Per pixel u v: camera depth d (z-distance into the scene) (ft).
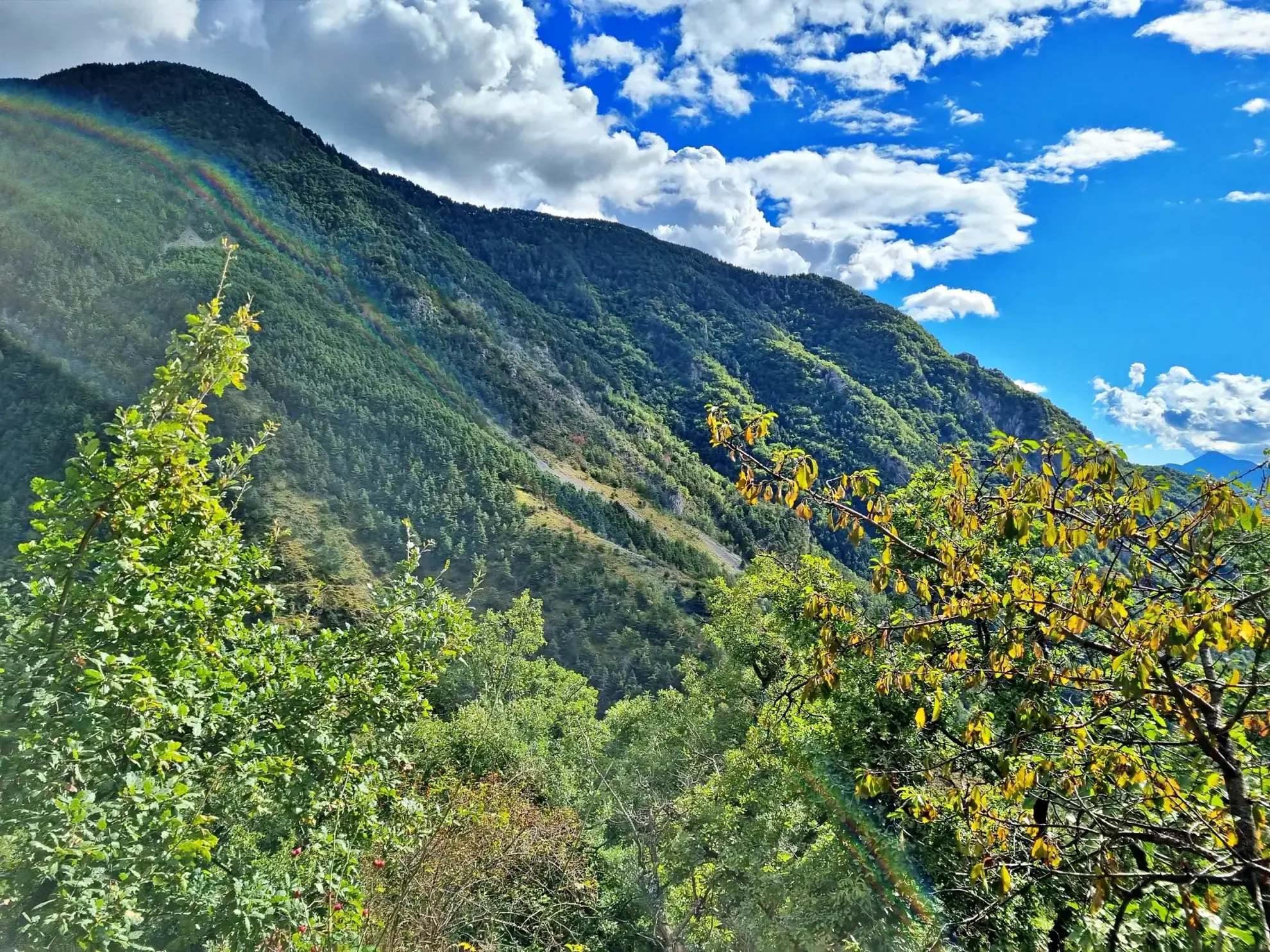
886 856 35.01
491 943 32.60
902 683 14.80
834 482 14.57
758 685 67.15
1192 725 11.34
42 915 13.26
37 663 15.10
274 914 18.78
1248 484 10.86
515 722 93.15
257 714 19.67
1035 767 12.81
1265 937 10.27
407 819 26.11
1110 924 15.30
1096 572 12.73
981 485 14.17
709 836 60.75
